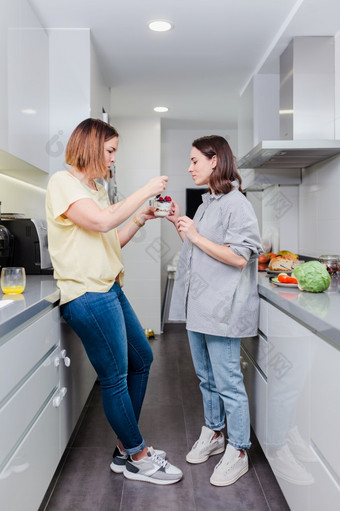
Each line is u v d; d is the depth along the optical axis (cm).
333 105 264
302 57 263
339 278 221
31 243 231
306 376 137
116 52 298
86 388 240
